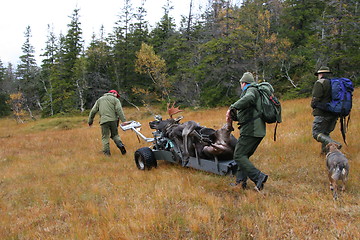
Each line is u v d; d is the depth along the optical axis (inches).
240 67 1033.5
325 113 225.9
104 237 143.7
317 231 133.9
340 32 807.7
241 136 178.2
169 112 256.5
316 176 202.1
